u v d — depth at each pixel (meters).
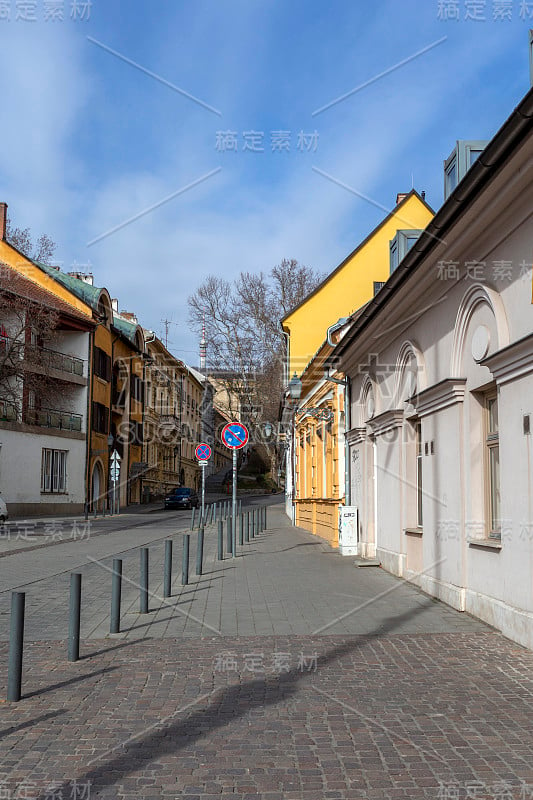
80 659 7.13
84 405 40.41
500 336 7.86
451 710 5.49
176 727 5.16
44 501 37.22
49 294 38.75
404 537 12.52
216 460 98.31
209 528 26.06
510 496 7.62
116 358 47.03
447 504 9.82
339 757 4.60
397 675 6.48
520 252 7.46
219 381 39.66
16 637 5.83
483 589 8.67
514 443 7.51
